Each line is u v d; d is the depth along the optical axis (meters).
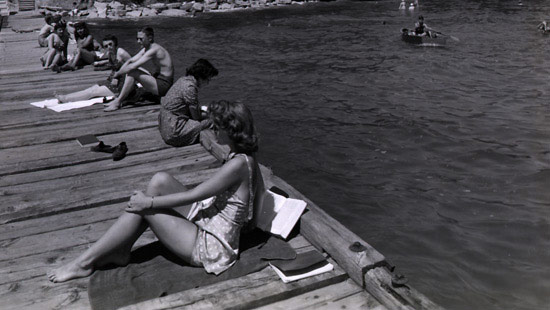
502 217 7.91
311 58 21.39
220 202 3.95
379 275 3.74
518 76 17.19
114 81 9.69
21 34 20.50
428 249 7.09
